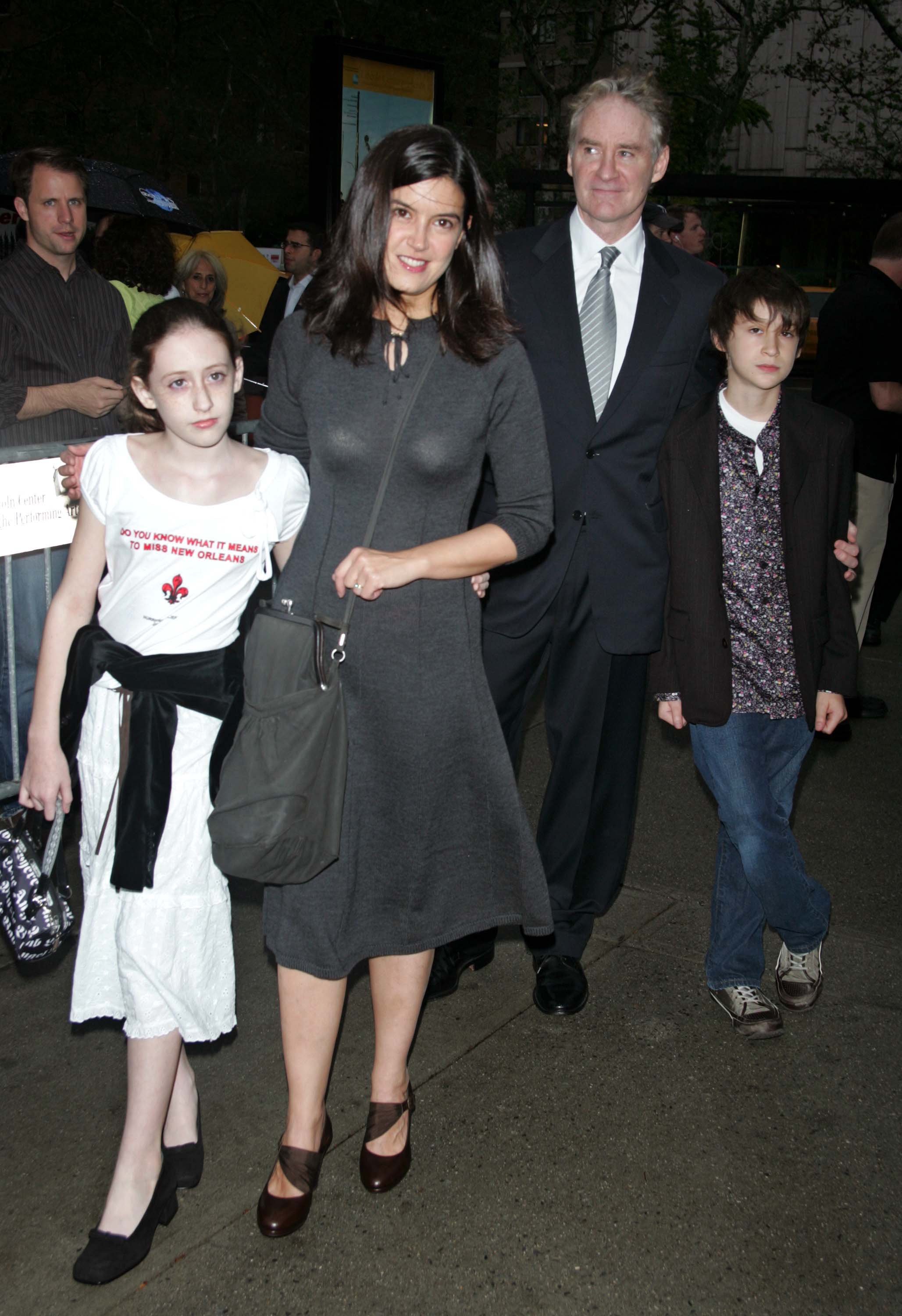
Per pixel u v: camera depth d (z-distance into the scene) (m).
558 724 3.22
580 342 3.02
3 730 3.40
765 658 2.94
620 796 3.26
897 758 5.19
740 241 13.02
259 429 2.53
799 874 3.05
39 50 33.94
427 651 2.33
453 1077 2.93
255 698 2.21
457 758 2.40
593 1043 3.08
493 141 31.23
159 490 2.23
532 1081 2.92
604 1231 2.44
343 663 2.31
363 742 2.33
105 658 2.25
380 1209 2.48
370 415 2.26
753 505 2.87
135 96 37.03
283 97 31.36
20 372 3.84
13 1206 2.46
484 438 2.33
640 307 3.00
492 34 28.12
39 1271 2.29
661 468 2.93
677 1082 2.93
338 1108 2.81
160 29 33.38
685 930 3.70
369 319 2.24
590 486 3.04
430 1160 2.63
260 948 3.52
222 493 2.27
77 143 34.72
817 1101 2.88
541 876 2.52
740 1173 2.62
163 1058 2.30
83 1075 2.90
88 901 2.35
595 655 3.14
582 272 3.04
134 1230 2.30
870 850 4.31
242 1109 2.79
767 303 2.70
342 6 28.66
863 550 5.48
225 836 2.15
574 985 3.25
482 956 3.39
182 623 2.28
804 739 3.05
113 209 8.75
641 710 3.24
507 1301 2.26
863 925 3.76
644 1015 3.22
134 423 2.34
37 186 3.79
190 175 39.00
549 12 24.00
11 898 2.41
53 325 3.89
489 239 2.27
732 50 27.33
